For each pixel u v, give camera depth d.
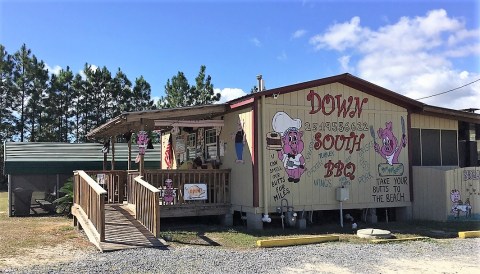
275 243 9.73
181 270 7.27
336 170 13.41
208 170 13.14
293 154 12.81
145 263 7.72
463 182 13.99
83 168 19.62
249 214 12.45
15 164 18.39
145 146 12.27
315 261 8.08
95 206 10.12
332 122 13.45
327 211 13.98
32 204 18.66
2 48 41.41
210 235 11.02
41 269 7.26
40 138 42.50
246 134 12.71
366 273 7.24
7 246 9.50
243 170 12.82
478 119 15.72
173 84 40.66
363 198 13.72
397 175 14.32
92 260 7.97
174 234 10.95
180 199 12.72
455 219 13.76
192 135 16.52
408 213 14.42
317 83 13.09
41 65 42.44
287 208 12.59
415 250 9.26
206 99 40.50
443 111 15.02
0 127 40.62
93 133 16.91
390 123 14.35
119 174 14.98
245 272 7.19
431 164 15.37
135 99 44.44
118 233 10.05
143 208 10.97
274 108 12.66
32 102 41.94
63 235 11.11
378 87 13.92
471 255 8.77
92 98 43.91
